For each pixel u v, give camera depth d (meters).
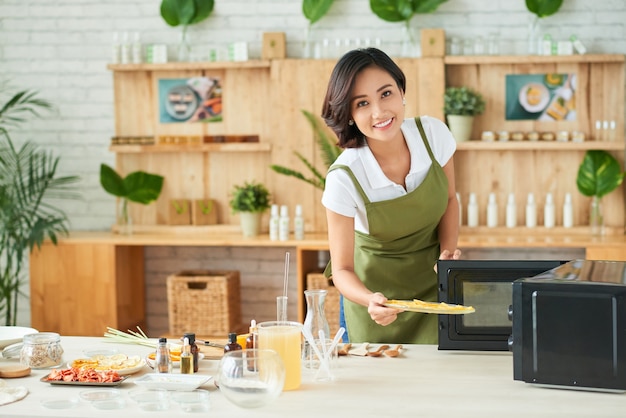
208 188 5.71
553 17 5.39
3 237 5.31
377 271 3.05
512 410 1.98
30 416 1.98
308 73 5.46
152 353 2.49
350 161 2.81
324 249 5.13
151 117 5.70
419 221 2.94
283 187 5.60
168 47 5.67
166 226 5.69
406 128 2.90
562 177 5.44
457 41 5.41
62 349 2.44
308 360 2.40
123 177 5.74
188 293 5.30
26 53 5.77
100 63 5.75
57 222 5.36
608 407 1.99
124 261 5.43
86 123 5.78
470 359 2.48
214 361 2.48
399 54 5.48
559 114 5.40
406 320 3.05
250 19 5.59
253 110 5.62
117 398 2.06
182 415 1.97
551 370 2.14
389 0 5.39
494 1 5.42
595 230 5.31
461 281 2.58
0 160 5.49
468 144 5.28
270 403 2.05
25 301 5.85
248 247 5.71
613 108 5.36
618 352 2.07
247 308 5.74
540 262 2.54
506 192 5.48
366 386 2.19
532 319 2.15
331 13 5.52
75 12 5.73
